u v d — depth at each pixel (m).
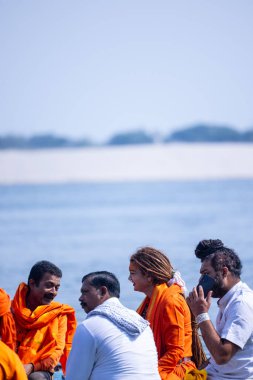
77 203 139.00
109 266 43.34
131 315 11.63
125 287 32.41
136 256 13.80
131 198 151.38
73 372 11.29
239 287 12.46
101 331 11.34
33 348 13.89
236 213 93.19
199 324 12.17
